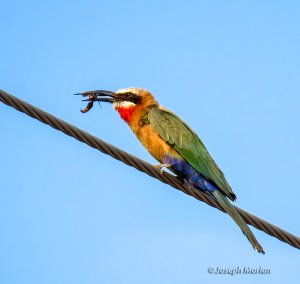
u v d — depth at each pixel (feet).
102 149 44.52
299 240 45.75
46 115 41.98
